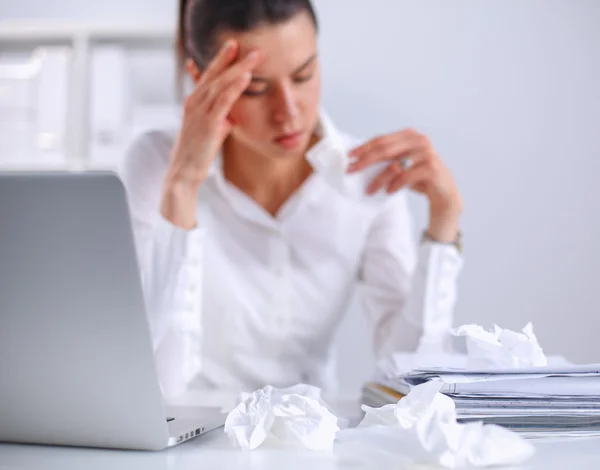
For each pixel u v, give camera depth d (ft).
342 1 9.37
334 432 2.24
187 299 4.23
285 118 4.07
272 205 5.19
